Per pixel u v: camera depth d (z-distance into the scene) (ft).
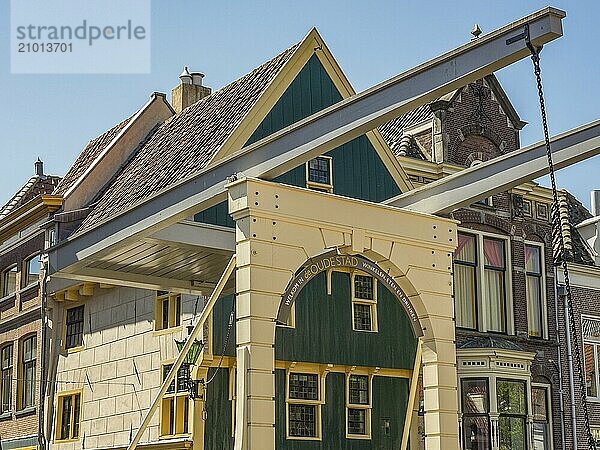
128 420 71.56
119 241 54.34
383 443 70.23
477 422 76.33
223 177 47.60
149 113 85.30
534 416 83.30
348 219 47.67
